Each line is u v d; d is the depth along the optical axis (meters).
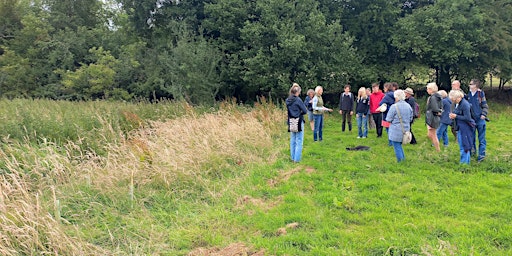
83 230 4.91
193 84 17.53
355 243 4.29
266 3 18.09
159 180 6.46
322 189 6.32
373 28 20.58
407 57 21.55
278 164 8.06
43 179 6.11
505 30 20.06
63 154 7.36
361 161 8.08
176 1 20.92
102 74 20.97
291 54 17.19
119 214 5.44
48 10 27.91
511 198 5.42
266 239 4.54
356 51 20.88
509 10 20.19
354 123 15.11
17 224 4.41
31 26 24.22
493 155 7.75
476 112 7.66
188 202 5.92
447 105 8.72
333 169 7.53
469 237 4.27
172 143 8.08
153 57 21.55
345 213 5.20
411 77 21.75
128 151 7.48
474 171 6.85
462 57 20.56
